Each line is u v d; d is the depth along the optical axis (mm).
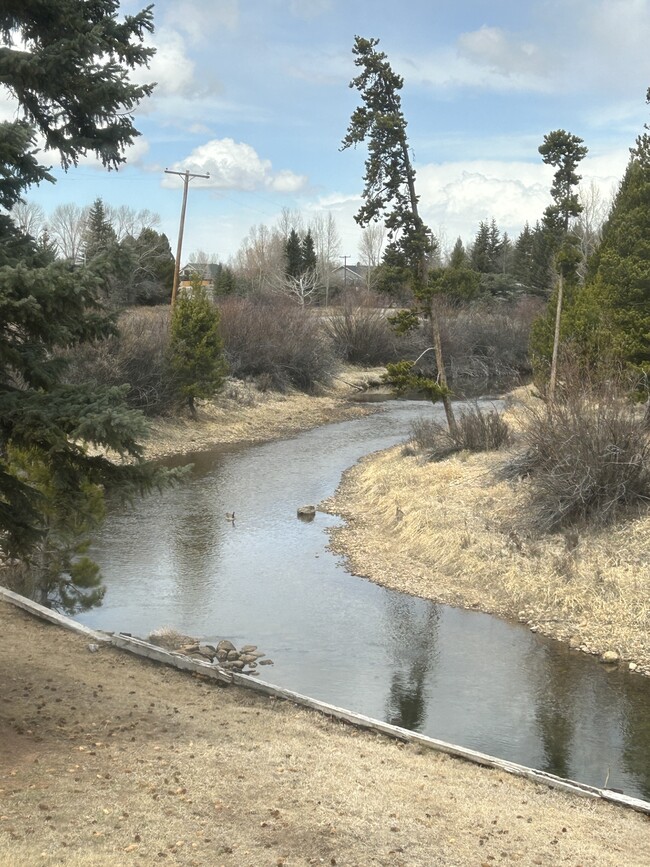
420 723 12094
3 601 13828
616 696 13188
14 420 7832
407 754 10203
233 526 23125
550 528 18984
